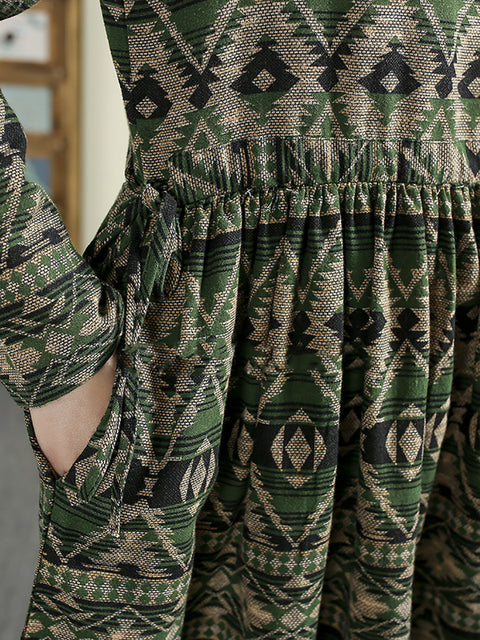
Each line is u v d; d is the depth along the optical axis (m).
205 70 0.52
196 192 0.55
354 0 0.52
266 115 0.54
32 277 0.48
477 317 0.67
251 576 0.65
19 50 2.78
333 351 0.58
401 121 0.56
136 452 0.55
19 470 1.91
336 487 0.69
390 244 0.59
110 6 0.52
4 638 1.27
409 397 0.62
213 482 0.60
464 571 0.74
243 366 0.62
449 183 0.60
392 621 0.68
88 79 2.92
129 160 0.60
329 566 0.73
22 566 1.50
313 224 0.56
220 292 0.55
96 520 0.56
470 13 0.56
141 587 0.58
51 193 3.04
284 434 0.60
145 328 0.57
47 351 0.50
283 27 0.52
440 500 0.76
